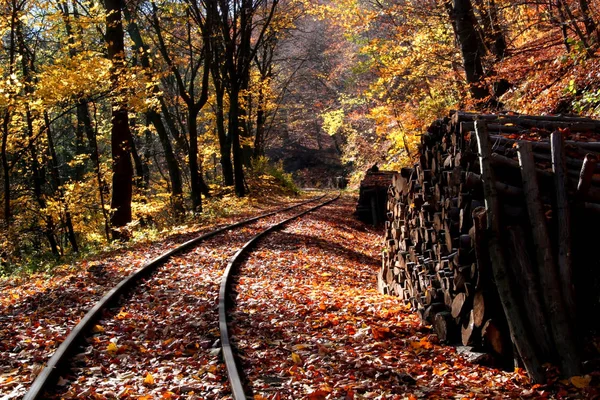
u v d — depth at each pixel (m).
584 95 10.16
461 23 15.30
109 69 16.05
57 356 5.18
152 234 16.73
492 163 5.52
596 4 11.55
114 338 6.14
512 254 5.21
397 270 8.78
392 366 5.36
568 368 4.71
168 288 8.77
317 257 13.00
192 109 24.62
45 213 18.86
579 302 5.20
